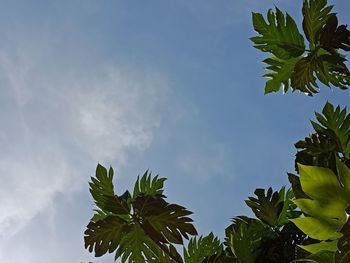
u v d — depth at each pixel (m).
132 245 2.91
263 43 3.29
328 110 3.05
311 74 3.05
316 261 1.70
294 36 3.22
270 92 3.28
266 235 2.93
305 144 2.96
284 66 3.23
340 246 1.55
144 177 3.18
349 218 1.53
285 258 2.82
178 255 2.78
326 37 2.91
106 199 2.89
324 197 1.61
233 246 2.63
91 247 2.89
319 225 1.63
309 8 2.99
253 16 3.31
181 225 2.80
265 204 3.04
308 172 1.62
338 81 3.05
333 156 2.60
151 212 2.81
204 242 3.10
